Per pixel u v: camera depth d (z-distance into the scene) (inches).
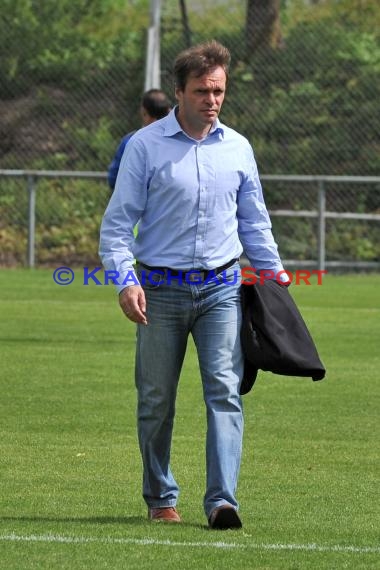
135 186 822.5
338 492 940.6
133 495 927.0
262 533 811.4
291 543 783.1
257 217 853.2
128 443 1109.1
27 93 2970.0
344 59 2888.8
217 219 826.2
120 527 822.5
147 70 2429.9
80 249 2573.8
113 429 1165.1
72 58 2967.5
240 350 826.2
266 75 2876.5
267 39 2876.5
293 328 817.5
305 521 849.5
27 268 2474.2
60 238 2586.1
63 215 2620.6
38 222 2605.8
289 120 2827.3
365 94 2847.0
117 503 900.6
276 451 1085.1
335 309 1964.8
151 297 826.8
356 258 2536.9
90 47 2982.3
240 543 780.0
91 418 1210.6
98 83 2935.5
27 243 2500.0
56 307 1951.3
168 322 825.5
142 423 842.2
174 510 855.1
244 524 837.2
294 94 2849.4
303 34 2903.5
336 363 1521.9
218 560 738.2
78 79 2952.8
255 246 854.5
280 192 2709.2
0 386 1354.6
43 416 1214.9
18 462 1029.8
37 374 1422.2
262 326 814.5
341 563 736.3
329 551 764.6
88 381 1389.0
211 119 815.1
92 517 856.9
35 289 2159.2
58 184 2664.9
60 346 1609.3
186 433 1152.2
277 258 855.7
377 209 2709.2
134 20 3019.2
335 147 2785.4
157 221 824.9
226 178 826.8
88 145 2842.0
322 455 1071.0
